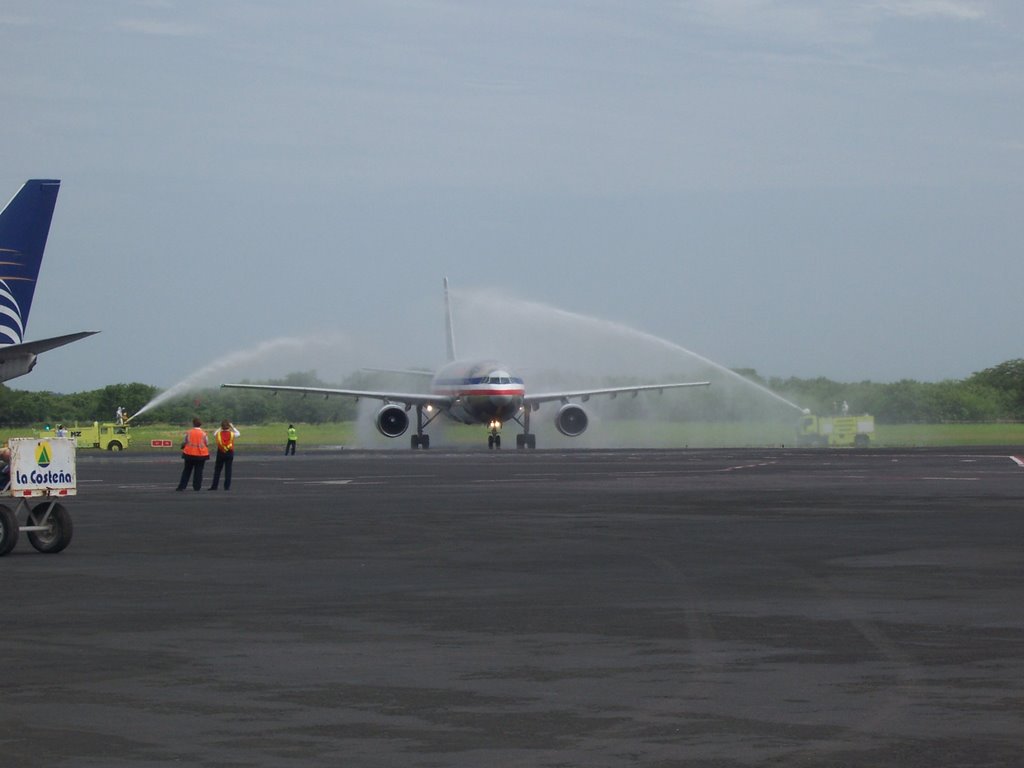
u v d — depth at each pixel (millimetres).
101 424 123125
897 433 138750
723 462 69500
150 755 10320
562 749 10438
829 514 34625
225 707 12008
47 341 39688
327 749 10492
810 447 104188
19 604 18844
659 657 14422
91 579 21844
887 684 12875
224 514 35875
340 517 34562
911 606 18219
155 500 42000
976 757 10125
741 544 27062
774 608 18094
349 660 14328
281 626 16734
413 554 25562
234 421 164875
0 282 42312
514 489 46125
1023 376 181000
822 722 11281
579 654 14633
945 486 46719
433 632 16203
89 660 14383
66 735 10969
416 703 12141
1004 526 30922
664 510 36219
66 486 26203
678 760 10094
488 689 12750
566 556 25000
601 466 64938
